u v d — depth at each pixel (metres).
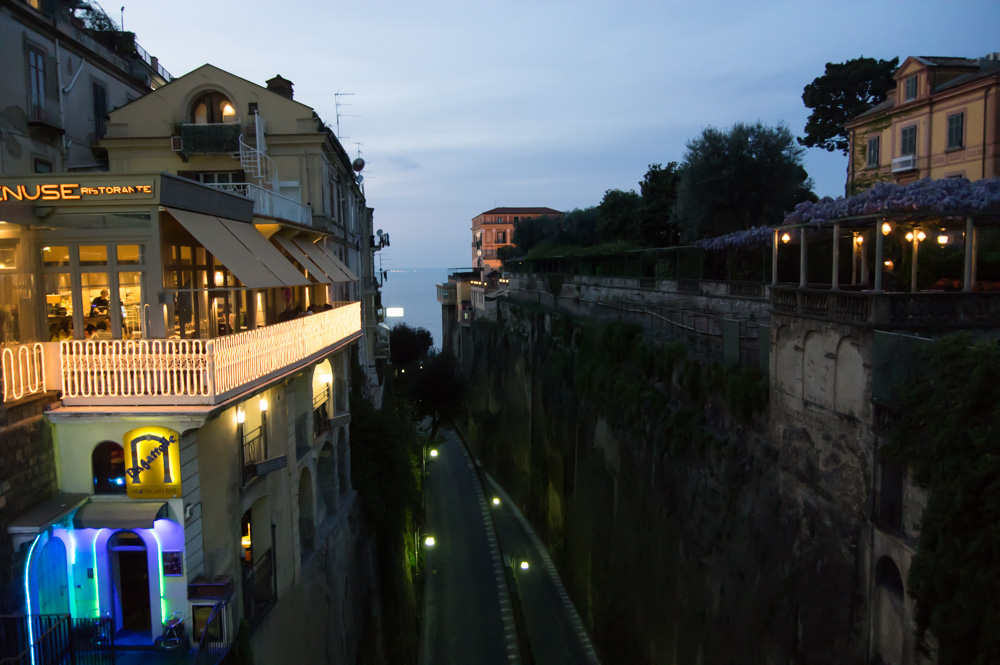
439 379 48.16
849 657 13.55
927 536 10.98
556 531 37.94
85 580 11.20
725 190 35.78
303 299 22.78
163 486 10.95
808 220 16.77
